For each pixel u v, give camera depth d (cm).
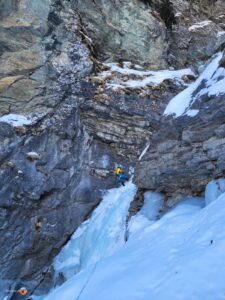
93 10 1834
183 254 620
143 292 545
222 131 891
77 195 1531
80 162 1563
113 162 1617
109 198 1532
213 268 519
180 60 1991
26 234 1445
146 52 1934
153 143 1123
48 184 1488
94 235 1335
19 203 1438
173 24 2067
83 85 1641
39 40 1616
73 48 1667
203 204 915
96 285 668
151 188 1099
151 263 656
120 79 1731
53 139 1538
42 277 1470
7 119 1501
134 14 1945
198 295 473
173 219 877
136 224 1055
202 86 1043
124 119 1658
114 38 1872
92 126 1622
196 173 962
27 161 1473
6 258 1415
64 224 1501
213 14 2295
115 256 825
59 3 1688
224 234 600
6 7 1602
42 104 1565
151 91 1705
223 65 998
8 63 1570
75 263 1382
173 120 1066
